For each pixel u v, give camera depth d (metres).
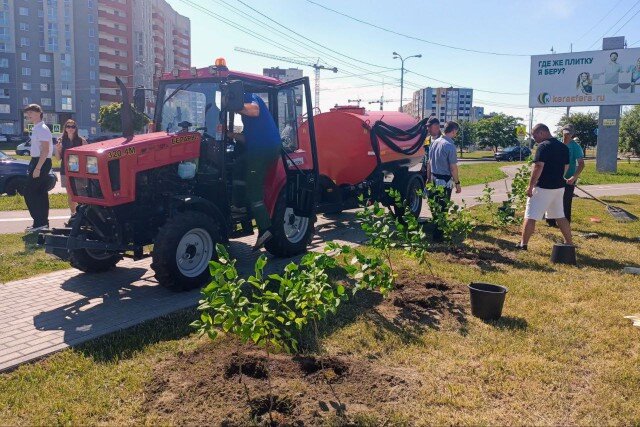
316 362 4.20
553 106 32.09
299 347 4.50
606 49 30.38
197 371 4.06
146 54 100.06
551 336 4.77
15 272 6.93
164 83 7.62
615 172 30.12
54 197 14.88
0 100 84.88
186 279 6.01
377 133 10.62
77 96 89.69
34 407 3.60
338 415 3.46
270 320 4.46
